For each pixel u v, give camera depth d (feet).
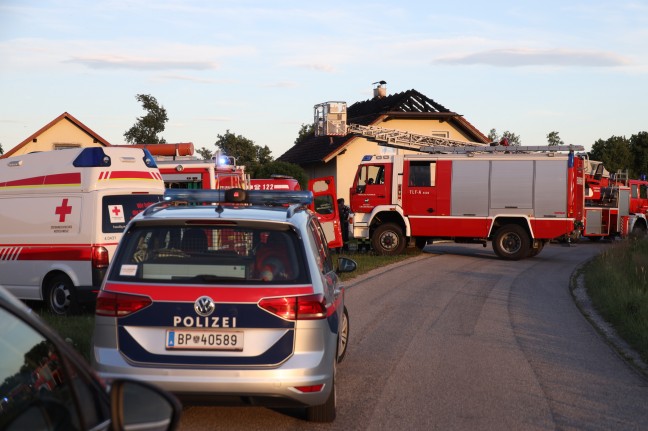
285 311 18.16
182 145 69.15
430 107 129.39
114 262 18.75
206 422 20.61
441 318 38.88
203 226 18.95
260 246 18.83
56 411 8.44
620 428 20.59
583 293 51.49
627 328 36.01
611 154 221.05
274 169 112.27
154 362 17.90
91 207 38.11
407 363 28.22
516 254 78.13
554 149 77.71
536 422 20.98
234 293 18.10
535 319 39.37
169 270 18.43
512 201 78.43
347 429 20.11
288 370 17.97
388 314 39.93
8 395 8.57
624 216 110.01
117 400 8.28
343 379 25.70
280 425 20.39
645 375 27.07
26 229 39.11
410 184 80.74
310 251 19.36
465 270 65.41
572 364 28.66
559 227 77.51
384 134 97.45
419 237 82.28
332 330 19.58
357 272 61.21
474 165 79.25
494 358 29.37
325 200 72.13
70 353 8.77
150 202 40.55
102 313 18.26
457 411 21.95
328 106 94.73
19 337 8.63
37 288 38.88
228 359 17.94
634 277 52.75
